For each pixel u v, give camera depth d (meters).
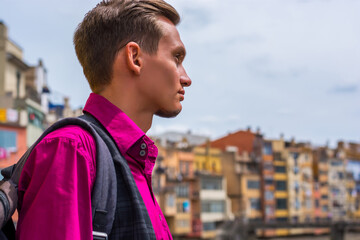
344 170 82.19
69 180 0.99
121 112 1.21
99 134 1.16
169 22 1.29
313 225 55.78
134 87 1.23
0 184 1.05
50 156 1.02
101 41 1.23
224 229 51.53
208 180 57.75
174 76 1.26
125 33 1.22
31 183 1.01
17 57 34.25
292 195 70.56
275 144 70.56
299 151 73.44
